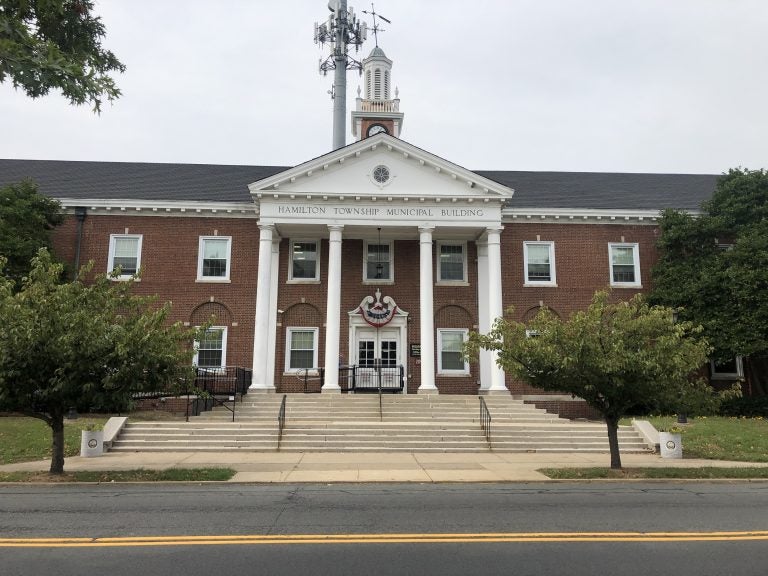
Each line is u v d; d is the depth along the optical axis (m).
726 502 10.23
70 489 11.46
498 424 19.66
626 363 13.05
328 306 24.67
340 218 25.38
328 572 6.11
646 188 31.98
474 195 25.56
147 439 17.66
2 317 11.99
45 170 30.92
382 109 36.25
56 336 12.02
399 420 20.62
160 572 6.10
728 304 24.05
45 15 11.19
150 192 28.31
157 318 13.25
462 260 28.42
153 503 9.95
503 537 7.55
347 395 23.39
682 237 26.42
